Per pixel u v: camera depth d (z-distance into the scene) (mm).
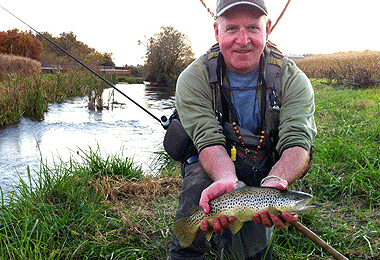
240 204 909
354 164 1965
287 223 892
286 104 1114
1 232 1382
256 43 1080
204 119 1116
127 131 3734
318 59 14000
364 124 2850
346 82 7492
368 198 1624
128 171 2111
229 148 1169
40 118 4391
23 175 2266
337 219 1466
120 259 1284
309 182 1808
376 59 10758
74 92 7492
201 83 1154
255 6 1047
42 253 1267
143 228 1493
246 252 1135
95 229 1419
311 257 1259
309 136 1061
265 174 1178
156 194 1878
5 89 4809
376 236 1361
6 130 3625
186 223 1011
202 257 1126
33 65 9672
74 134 3516
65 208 1521
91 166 2090
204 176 1116
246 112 1154
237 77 1148
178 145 1200
